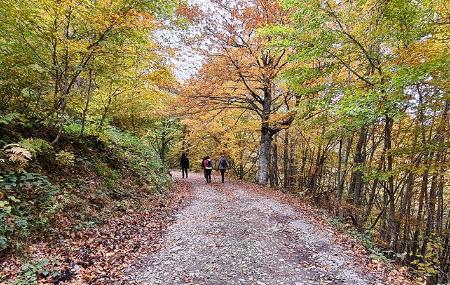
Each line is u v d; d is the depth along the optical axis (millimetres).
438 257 11398
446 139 11609
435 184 13180
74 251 6492
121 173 12344
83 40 8898
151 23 9414
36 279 5234
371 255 7812
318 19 9344
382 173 10219
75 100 10789
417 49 8930
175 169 39531
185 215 10891
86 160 10703
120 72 10766
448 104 10500
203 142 30922
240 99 20250
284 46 10328
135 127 17656
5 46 8219
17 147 7309
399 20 9211
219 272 6277
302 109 12383
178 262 6672
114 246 7168
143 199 11398
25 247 6016
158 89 14094
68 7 7863
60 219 7293
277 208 12414
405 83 8039
